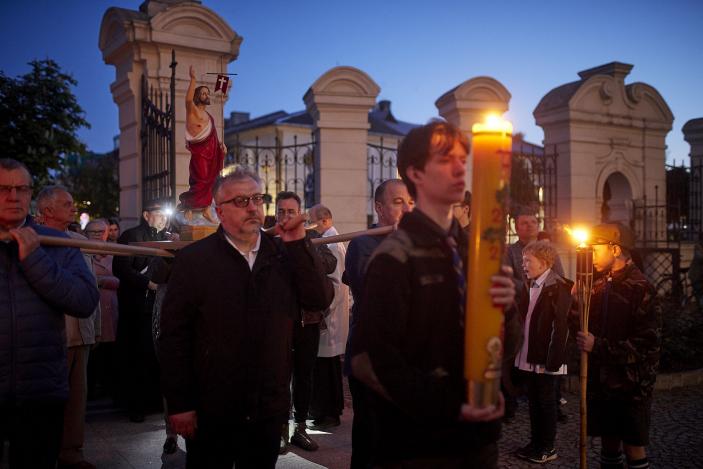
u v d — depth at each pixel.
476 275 1.64
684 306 9.91
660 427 5.17
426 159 1.90
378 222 3.59
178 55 7.62
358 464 3.15
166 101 6.82
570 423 5.32
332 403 5.16
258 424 2.54
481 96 9.56
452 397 1.76
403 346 1.85
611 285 3.43
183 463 4.17
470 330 1.65
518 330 2.01
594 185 10.96
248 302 2.49
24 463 2.68
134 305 5.31
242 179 2.57
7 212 2.65
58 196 3.73
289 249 2.54
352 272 3.40
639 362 3.26
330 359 5.17
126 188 8.23
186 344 2.48
